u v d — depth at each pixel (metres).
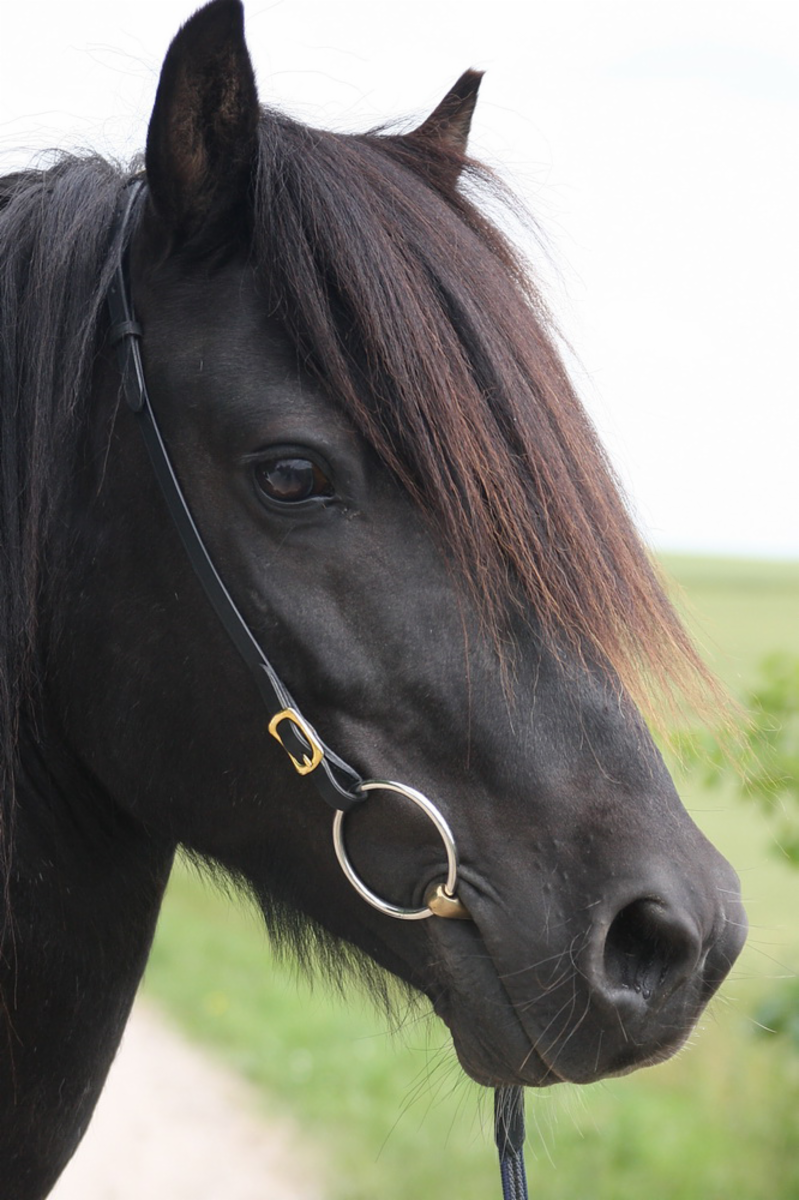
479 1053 1.80
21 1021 2.00
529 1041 1.75
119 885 2.13
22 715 2.02
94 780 2.09
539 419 1.80
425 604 1.76
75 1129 2.11
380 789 1.79
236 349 1.83
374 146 2.03
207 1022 8.23
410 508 1.78
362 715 1.79
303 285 1.79
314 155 1.91
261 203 1.85
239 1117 6.68
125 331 1.89
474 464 1.74
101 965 2.10
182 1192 5.76
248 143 1.86
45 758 2.04
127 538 1.91
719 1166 5.60
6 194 2.16
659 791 1.75
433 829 1.78
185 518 1.83
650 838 1.71
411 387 1.75
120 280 1.93
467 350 1.81
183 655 1.89
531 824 1.73
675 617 1.90
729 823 11.50
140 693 1.93
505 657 1.75
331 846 1.88
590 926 1.68
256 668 1.81
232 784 1.92
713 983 1.73
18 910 2.00
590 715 1.74
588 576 1.75
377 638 1.77
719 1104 6.29
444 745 1.76
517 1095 2.11
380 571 1.77
